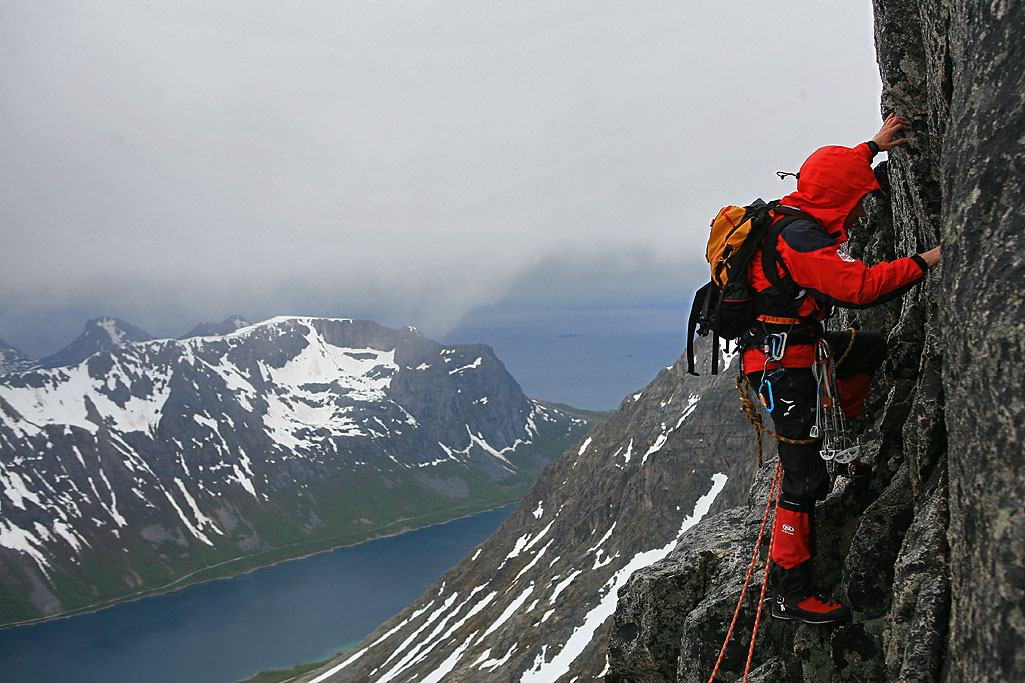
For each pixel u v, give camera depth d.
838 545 6.60
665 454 98.25
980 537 3.51
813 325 5.41
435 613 120.25
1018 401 3.37
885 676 5.68
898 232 7.27
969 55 4.18
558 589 98.50
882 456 6.55
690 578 8.80
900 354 6.45
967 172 3.97
